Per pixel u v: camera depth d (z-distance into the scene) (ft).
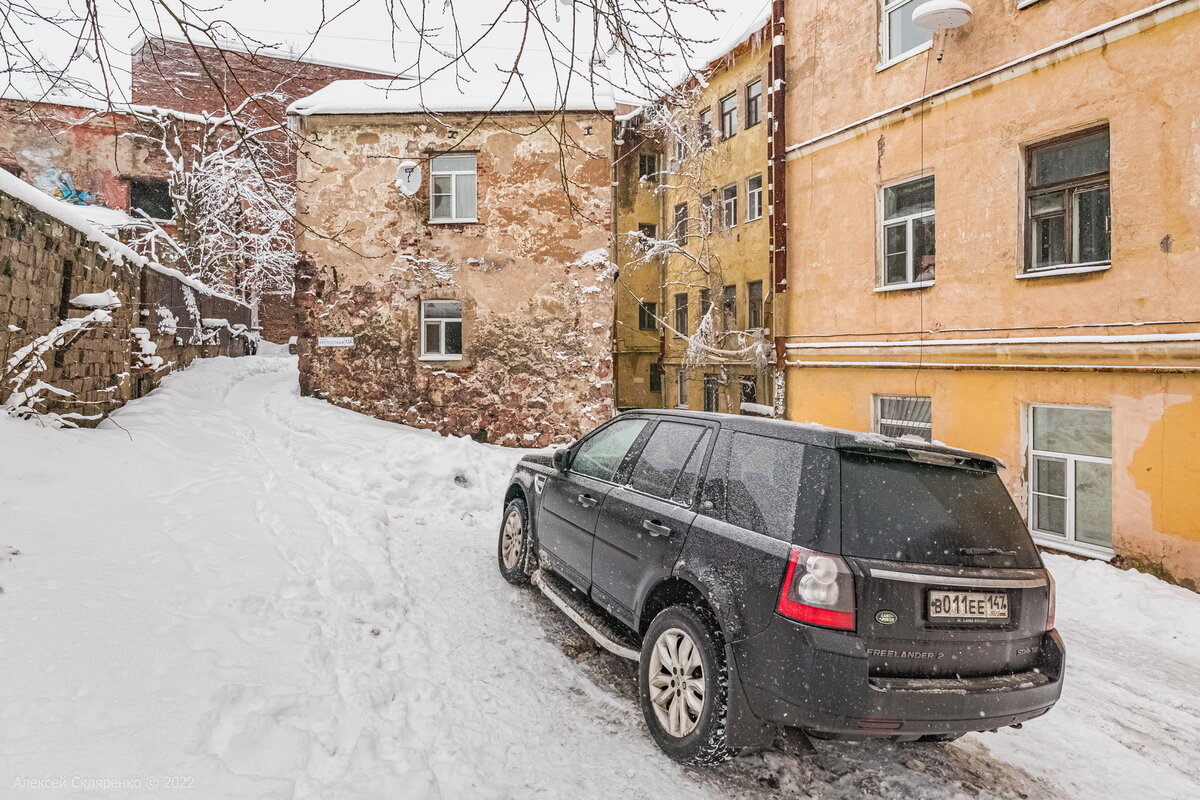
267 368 65.77
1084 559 26.25
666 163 77.77
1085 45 26.43
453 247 43.86
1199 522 22.88
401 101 43.60
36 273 21.80
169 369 43.04
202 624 12.03
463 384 43.75
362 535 20.02
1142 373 24.52
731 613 9.81
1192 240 23.25
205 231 72.69
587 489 15.02
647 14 11.38
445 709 11.43
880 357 35.68
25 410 20.01
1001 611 9.92
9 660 9.30
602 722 11.64
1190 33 23.38
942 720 9.07
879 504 9.73
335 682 11.46
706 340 63.00
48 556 12.90
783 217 42.39
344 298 43.65
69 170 66.39
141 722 8.78
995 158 29.89
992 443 30.01
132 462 21.20
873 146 36.06
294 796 8.28
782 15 42.37
